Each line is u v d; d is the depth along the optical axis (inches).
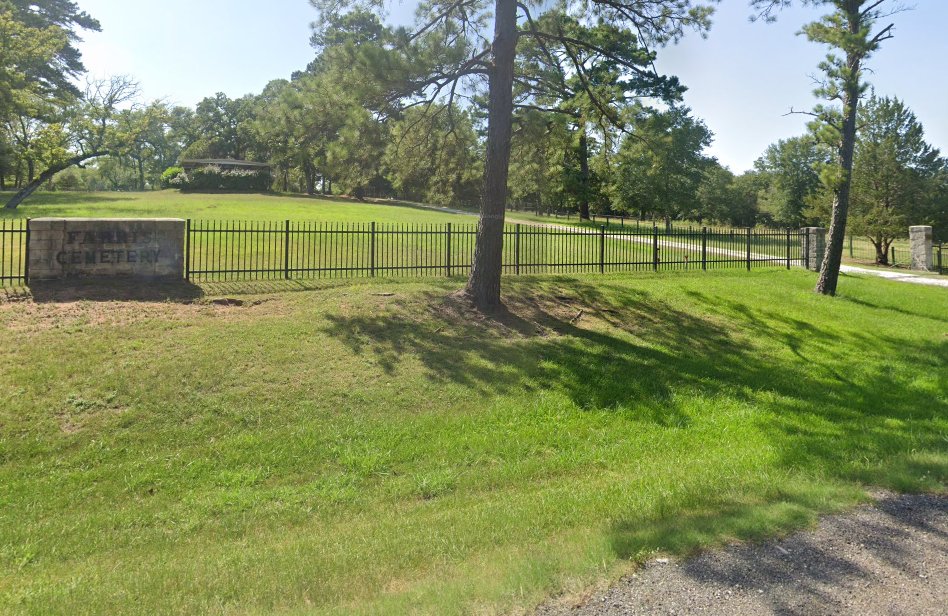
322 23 514.9
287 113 490.3
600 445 292.0
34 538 201.6
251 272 496.7
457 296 481.4
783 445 278.8
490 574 156.7
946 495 210.2
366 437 284.0
